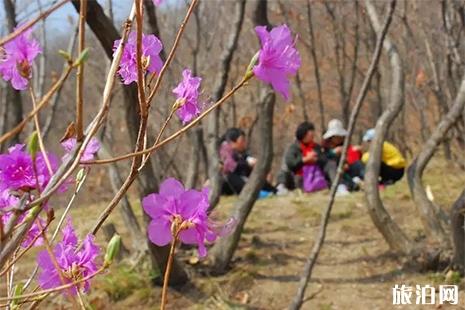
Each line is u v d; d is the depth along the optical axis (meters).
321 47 12.54
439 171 7.36
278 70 1.03
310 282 3.75
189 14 1.09
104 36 2.77
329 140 7.23
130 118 3.07
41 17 0.87
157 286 3.58
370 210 4.04
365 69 13.06
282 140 13.59
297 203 5.91
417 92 10.38
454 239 3.53
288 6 10.44
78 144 0.93
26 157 1.04
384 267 3.88
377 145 4.11
